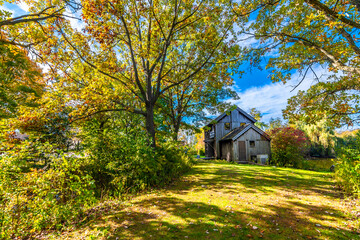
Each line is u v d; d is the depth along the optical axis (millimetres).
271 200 5543
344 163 6551
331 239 3258
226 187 7203
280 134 17047
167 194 6367
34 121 8555
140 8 8734
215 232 3592
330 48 6844
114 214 4680
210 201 5492
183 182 8305
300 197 5816
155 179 7660
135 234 3562
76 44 9367
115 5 7629
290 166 16266
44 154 5484
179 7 9141
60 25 9109
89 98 8781
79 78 10141
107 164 7191
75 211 4484
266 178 8867
